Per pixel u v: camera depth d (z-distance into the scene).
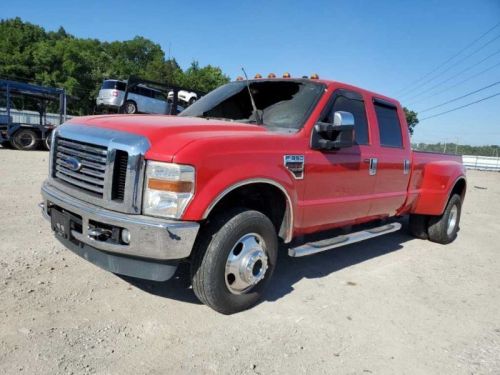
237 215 3.39
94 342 2.95
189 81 59.25
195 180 3.05
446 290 4.67
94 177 3.29
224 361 2.88
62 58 61.00
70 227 3.37
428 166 6.10
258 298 3.73
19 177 9.59
